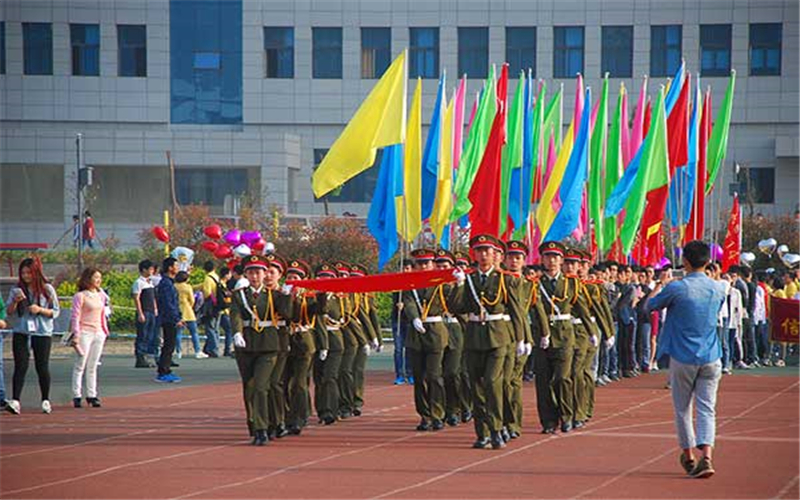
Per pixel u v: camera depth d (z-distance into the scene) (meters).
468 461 24.22
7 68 97.44
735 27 92.12
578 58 92.56
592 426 29.77
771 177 93.25
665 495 20.50
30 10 97.19
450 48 93.19
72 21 97.44
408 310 29.20
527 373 42.31
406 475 22.55
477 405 26.23
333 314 30.59
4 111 97.56
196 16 98.25
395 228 39.09
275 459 24.56
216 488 21.27
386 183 39.22
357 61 96.31
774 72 92.69
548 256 29.03
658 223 44.69
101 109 98.12
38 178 97.44
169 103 98.50
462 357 30.23
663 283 43.78
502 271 26.92
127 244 96.38
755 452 25.30
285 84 97.00
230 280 51.88
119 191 97.88
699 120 48.25
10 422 30.72
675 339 22.33
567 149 44.62
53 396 37.22
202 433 28.64
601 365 41.19
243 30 97.19
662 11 91.69
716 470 23.00
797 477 22.23
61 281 68.00
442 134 40.72
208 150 96.38
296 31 96.56
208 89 98.69
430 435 28.36
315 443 26.98
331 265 31.64
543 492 20.78
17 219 97.06
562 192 44.00
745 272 50.78
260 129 97.56
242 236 52.34
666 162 43.81
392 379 43.22
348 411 31.73
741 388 40.09
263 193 91.75
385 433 28.77
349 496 20.47
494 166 40.06
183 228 74.31
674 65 92.06
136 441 27.27
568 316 28.73
